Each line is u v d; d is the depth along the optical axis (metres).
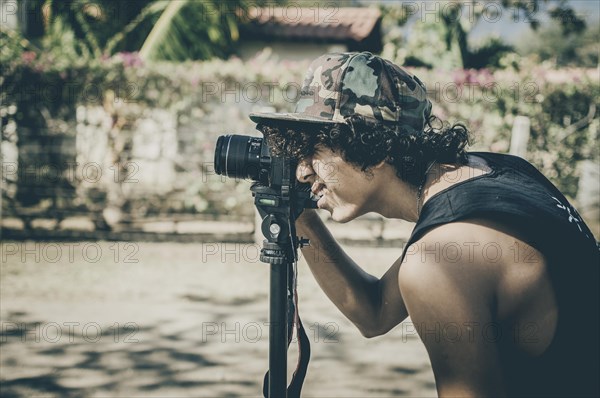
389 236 7.94
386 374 3.96
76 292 5.63
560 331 1.17
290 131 1.40
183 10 10.35
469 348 1.11
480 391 1.11
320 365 4.07
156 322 4.90
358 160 1.33
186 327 4.80
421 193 1.35
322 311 5.22
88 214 8.03
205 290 5.79
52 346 4.34
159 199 8.09
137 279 6.07
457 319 1.12
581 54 15.62
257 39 12.31
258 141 1.56
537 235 1.18
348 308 1.69
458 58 12.02
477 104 7.62
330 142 1.36
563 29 10.12
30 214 7.89
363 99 1.34
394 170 1.36
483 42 12.93
